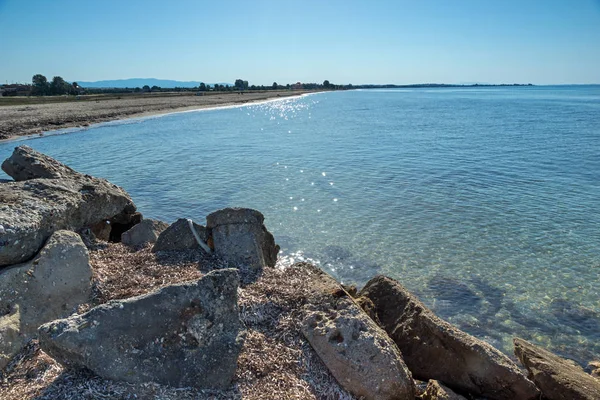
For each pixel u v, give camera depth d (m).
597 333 9.24
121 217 10.88
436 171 24.62
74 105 73.25
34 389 4.79
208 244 8.47
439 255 12.95
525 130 43.88
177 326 5.16
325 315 6.11
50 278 6.36
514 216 16.44
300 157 29.92
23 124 43.91
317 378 5.45
